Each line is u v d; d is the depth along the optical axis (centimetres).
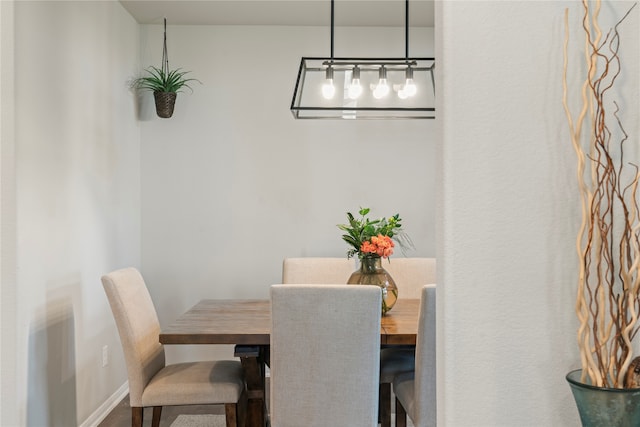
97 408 326
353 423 217
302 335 214
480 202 123
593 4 125
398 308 291
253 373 247
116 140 359
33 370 248
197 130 411
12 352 142
